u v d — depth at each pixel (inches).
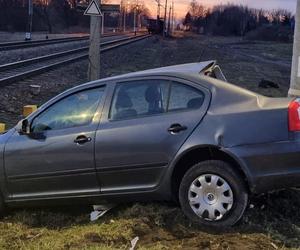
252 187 221.8
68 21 5359.3
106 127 240.7
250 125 222.7
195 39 4259.4
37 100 720.3
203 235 221.0
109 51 1859.0
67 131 247.1
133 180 237.8
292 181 219.9
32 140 252.1
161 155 231.5
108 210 253.6
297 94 422.6
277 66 1531.7
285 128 220.4
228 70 1263.5
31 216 260.4
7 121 550.9
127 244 215.5
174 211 240.7
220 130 224.4
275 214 248.5
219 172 224.7
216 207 225.6
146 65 1423.5
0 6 4256.9
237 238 217.5
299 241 219.3
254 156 220.5
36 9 4680.1
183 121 230.7
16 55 1469.0
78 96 253.1
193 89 235.8
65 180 246.4
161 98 239.0
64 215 259.8
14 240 228.1
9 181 256.2
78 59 1373.0
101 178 241.1
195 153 231.1
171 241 218.2
